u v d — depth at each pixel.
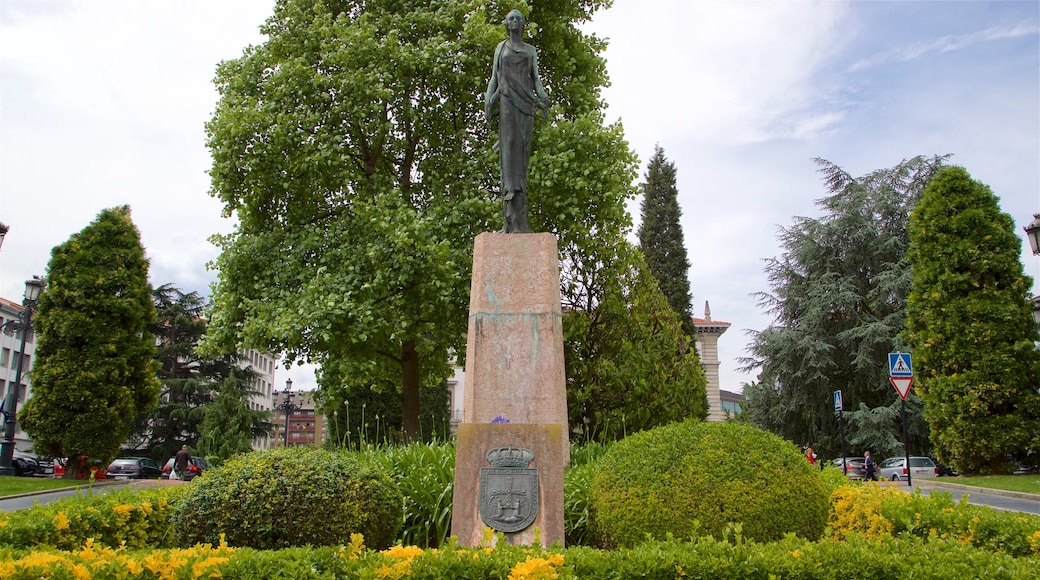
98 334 23.75
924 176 33.56
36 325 23.89
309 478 6.30
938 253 23.45
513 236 9.52
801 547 4.73
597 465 6.91
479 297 9.27
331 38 15.90
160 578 4.38
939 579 4.37
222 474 6.39
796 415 33.50
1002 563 4.54
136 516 7.09
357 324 14.42
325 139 15.57
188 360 43.00
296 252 15.60
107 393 23.47
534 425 6.43
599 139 15.68
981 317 22.36
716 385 53.03
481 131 17.17
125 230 25.52
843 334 31.69
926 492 17.45
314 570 4.45
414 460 8.40
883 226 33.88
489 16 16.59
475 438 6.41
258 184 16.03
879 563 4.49
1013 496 16.92
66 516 6.41
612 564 4.49
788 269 35.00
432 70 15.64
